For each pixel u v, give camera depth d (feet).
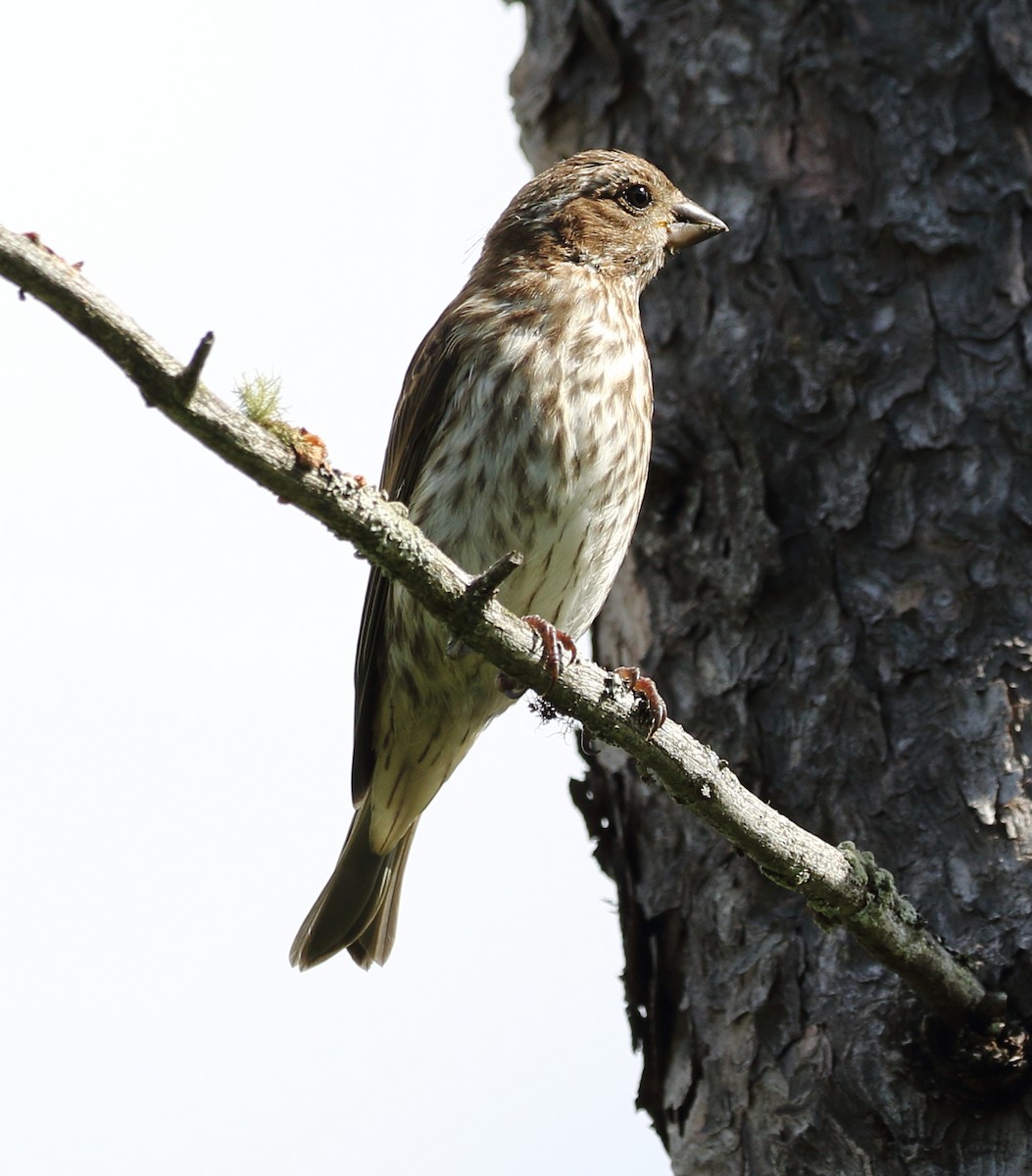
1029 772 28.63
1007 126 32.50
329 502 21.01
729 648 31.45
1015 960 27.32
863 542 30.99
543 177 36.35
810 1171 27.96
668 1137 30.37
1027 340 31.17
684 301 34.35
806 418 31.96
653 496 33.27
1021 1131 26.71
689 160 35.09
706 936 30.45
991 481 30.55
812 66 33.86
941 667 29.71
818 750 30.12
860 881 25.50
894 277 32.22
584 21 37.24
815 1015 28.73
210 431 19.97
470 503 33.35
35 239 18.75
